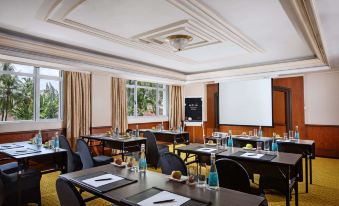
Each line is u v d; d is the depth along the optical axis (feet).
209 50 17.39
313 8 8.89
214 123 28.55
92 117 20.99
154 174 7.20
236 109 24.67
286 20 11.30
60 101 20.02
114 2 9.53
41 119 18.97
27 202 9.87
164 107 30.35
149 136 16.78
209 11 10.16
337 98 21.33
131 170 7.63
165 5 9.82
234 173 7.32
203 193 5.61
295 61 20.15
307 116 22.71
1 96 17.21
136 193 5.60
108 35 13.67
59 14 10.73
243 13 10.48
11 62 16.10
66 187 5.12
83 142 12.98
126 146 15.61
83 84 20.35
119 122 23.34
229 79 25.17
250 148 11.92
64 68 18.61
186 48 16.79
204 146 13.00
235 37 13.92
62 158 11.73
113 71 20.36
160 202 5.05
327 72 21.75
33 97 18.65
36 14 10.71
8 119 17.48
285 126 23.71
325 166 18.13
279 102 24.18
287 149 13.16
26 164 11.82
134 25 12.12
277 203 10.97
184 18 11.16
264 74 22.47
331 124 21.56
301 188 13.07
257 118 23.26
